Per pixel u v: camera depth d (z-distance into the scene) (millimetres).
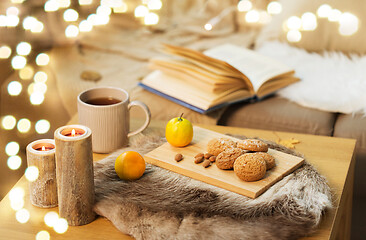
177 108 1608
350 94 1640
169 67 1655
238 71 1567
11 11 1996
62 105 1801
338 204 1167
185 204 1116
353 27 1810
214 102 1549
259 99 1682
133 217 1102
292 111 1627
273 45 1894
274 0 2162
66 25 2102
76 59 1903
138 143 1316
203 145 1290
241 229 1068
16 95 1853
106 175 1207
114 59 1903
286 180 1170
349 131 1563
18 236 1107
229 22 2158
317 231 1099
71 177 1093
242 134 1406
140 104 1325
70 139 1074
